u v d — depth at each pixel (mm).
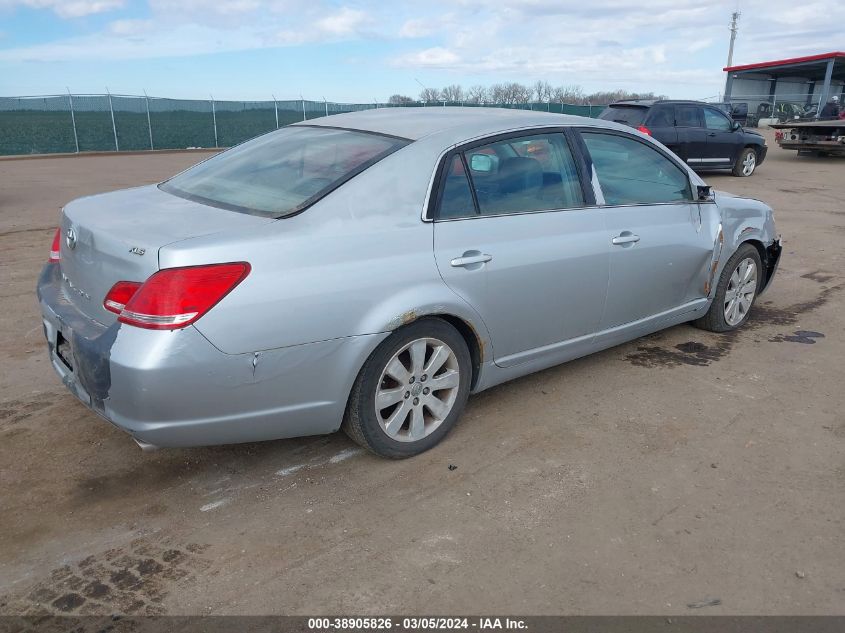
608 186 4137
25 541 2768
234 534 2836
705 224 4758
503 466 3369
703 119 14953
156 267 2631
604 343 4305
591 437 3664
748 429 3781
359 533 2850
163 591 2506
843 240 8766
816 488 3221
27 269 6984
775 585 2578
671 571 2643
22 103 25953
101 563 2648
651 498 3115
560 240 3773
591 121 4160
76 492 3109
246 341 2742
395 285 3102
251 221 2932
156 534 2828
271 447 3523
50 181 15570
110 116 27750
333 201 3057
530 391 4215
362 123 3742
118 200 3416
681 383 4363
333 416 3105
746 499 3119
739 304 5328
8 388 4125
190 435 2781
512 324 3662
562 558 2707
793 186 14125
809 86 46781
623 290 4211
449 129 3514
